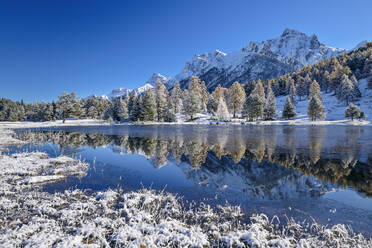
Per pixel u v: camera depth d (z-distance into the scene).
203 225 4.58
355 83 75.88
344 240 3.89
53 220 4.62
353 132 27.50
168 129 37.53
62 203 5.73
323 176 8.31
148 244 3.67
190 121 60.19
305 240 3.76
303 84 88.94
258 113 57.19
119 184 7.64
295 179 8.00
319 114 55.09
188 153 13.95
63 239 3.87
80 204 5.47
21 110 93.69
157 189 7.11
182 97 80.31
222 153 13.73
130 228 4.19
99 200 5.85
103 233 4.15
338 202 5.77
